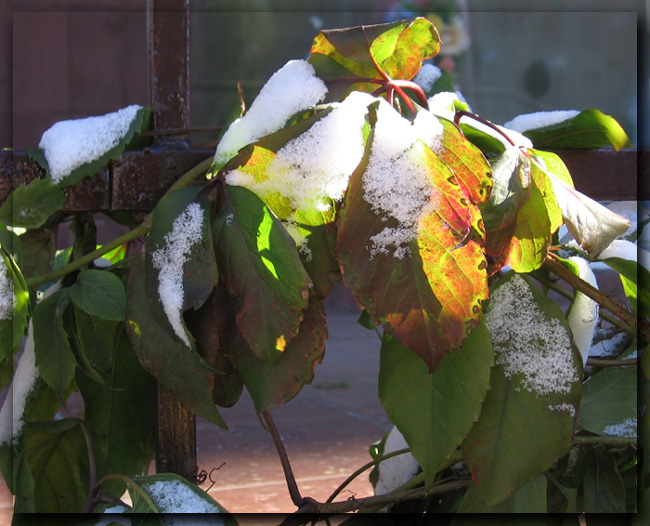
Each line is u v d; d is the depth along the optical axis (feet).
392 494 4.42
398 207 4.04
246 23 32.73
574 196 4.19
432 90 4.61
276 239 4.08
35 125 25.64
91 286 4.33
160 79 4.50
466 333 4.03
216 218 4.12
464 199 4.03
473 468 4.17
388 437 4.68
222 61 32.55
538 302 4.25
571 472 4.54
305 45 33.45
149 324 4.17
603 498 4.49
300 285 4.06
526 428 4.18
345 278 4.04
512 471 4.16
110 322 4.49
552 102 38.75
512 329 4.23
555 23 38.63
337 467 7.89
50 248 4.73
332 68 4.25
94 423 4.52
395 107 4.22
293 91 4.21
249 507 6.34
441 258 4.04
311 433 9.51
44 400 4.55
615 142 4.58
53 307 4.35
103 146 4.36
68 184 4.34
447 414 4.14
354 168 4.11
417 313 4.04
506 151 4.19
